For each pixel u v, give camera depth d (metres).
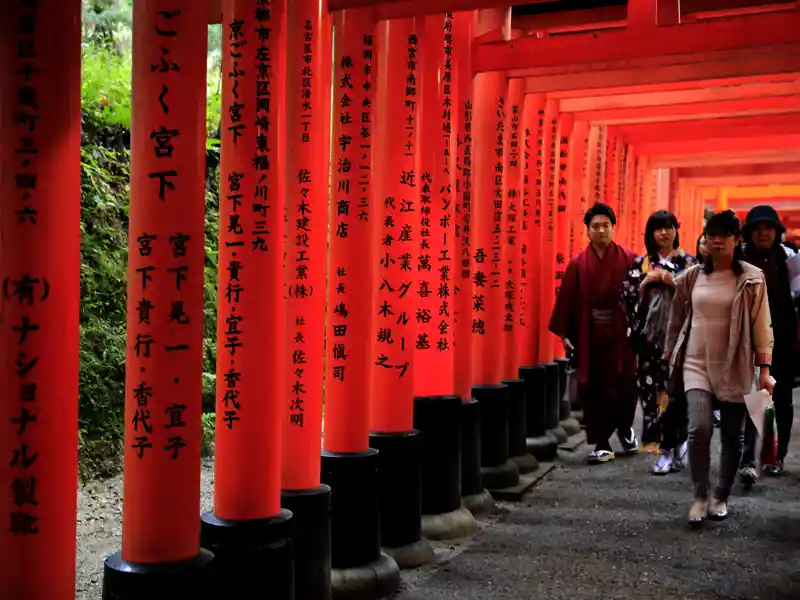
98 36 7.91
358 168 3.90
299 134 3.52
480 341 5.89
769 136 10.33
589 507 5.41
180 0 2.54
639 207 11.30
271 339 3.07
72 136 2.30
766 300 4.66
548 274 7.48
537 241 7.03
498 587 3.93
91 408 5.32
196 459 2.63
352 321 3.90
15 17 2.20
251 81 3.02
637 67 5.47
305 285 3.53
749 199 19.52
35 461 2.27
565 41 5.11
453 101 4.89
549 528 4.93
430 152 4.79
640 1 4.88
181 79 2.55
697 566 4.20
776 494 5.59
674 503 5.47
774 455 4.55
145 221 2.55
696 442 4.84
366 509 3.87
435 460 4.77
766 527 4.85
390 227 4.32
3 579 2.27
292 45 3.52
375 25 3.93
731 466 4.92
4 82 2.22
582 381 6.64
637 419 9.12
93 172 6.21
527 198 6.98
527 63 5.18
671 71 6.06
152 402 2.55
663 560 4.30
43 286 2.26
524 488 5.74
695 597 3.78
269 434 3.09
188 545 2.61
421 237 4.83
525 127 6.91
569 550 4.49
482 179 5.84
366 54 3.89
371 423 4.37
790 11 4.55
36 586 2.28
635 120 8.24
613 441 7.72
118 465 5.32
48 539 2.29
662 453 6.34
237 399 3.05
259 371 3.05
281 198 3.11
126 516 2.59
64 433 2.32
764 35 4.61
